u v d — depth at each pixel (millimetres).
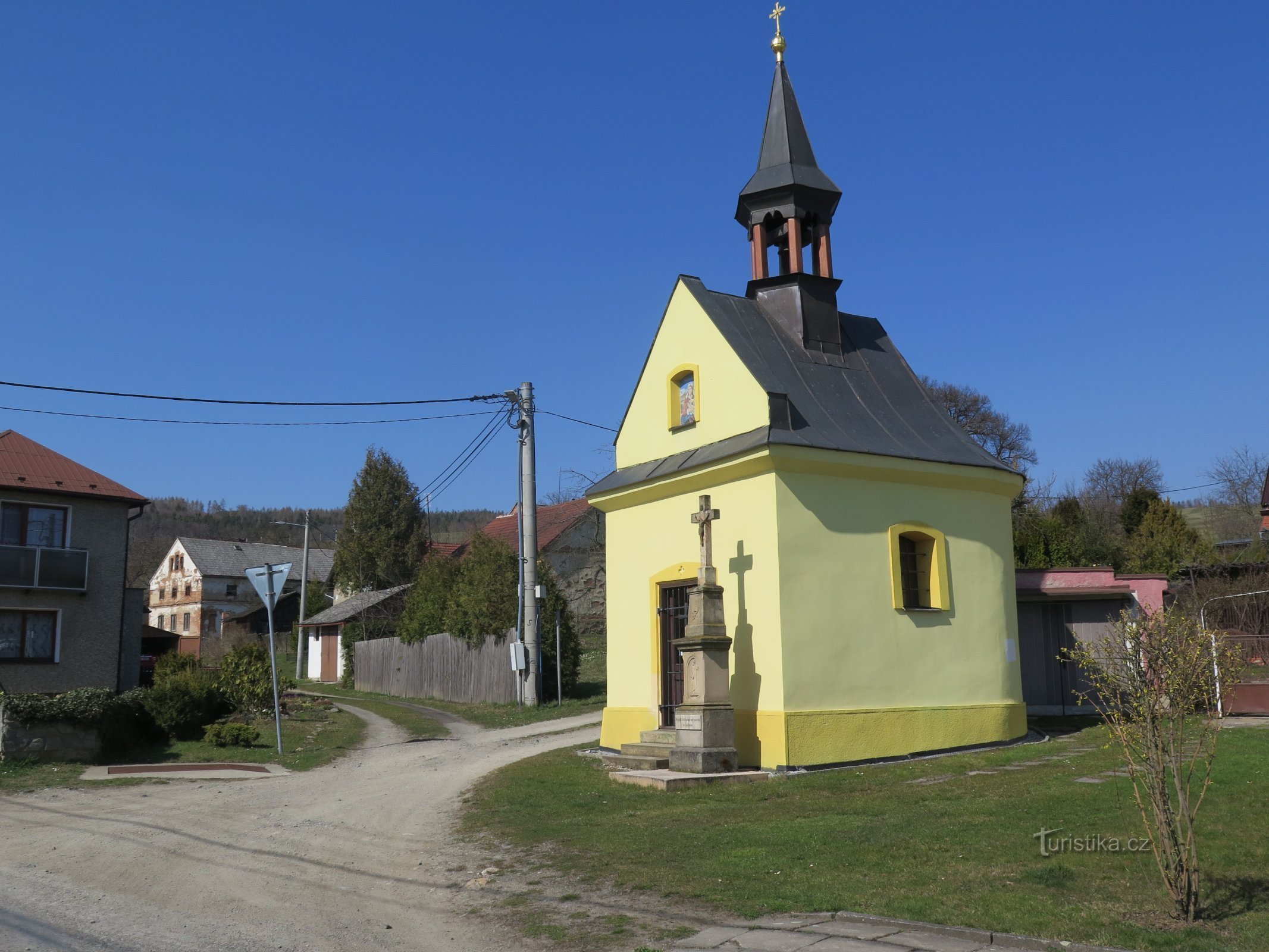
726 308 17531
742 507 15391
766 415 15398
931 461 16141
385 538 60656
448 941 7070
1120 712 7266
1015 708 16875
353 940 7125
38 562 26047
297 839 10898
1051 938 6258
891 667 15406
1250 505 51469
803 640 14648
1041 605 20953
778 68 19391
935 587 16266
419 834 11102
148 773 16531
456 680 32156
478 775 15578
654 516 17375
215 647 58094
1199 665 6836
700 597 14586
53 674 26281
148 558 93500
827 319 18156
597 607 43812
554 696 28328
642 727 17109
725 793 12891
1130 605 20344
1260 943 6023
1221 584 26375
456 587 32844
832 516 15305
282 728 22406
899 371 18828
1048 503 55062
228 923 7590
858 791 12453
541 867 9195
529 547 26047
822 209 18516
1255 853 8016
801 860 8641
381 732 23391
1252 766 11430
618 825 10914
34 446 27906
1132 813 9570
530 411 25844
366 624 43000
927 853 8617
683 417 17609
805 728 14375
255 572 19422
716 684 14344
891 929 6633
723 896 7711
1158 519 37344
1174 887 6578
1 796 14203
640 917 7363
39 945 7027
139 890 8672
